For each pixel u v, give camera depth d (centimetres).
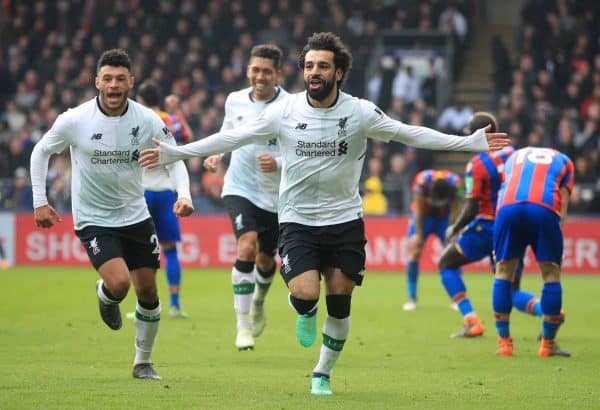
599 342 2639
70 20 6900
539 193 2314
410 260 3412
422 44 6419
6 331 2738
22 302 3469
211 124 5816
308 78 1755
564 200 2334
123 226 1909
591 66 6300
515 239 2350
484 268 5006
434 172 3300
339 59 1769
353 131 1777
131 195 1916
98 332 2723
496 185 2639
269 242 2512
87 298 3606
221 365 2195
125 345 2477
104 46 6650
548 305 2344
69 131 1881
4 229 5162
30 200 5366
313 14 6469
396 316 3209
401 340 2653
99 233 1894
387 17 6638
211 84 6291
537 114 5822
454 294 2733
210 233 5034
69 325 2867
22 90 6481
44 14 6931
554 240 2319
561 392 1886
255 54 2483
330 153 1777
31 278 4381
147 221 1934
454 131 5853
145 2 6825
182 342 2559
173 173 1939
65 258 5116
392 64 6334
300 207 1798
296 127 1783
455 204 3284
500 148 1791
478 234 2688
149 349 1983
